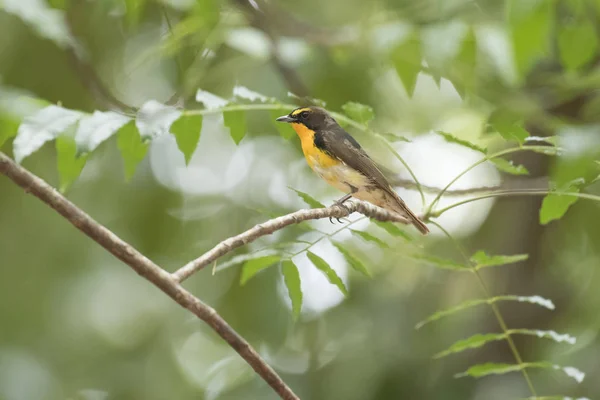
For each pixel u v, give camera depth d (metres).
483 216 13.41
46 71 12.00
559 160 5.16
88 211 12.61
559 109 11.98
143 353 13.67
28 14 8.27
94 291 13.38
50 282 12.90
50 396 12.14
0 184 12.41
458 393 11.45
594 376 10.97
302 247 6.44
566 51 8.93
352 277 12.75
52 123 5.67
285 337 12.41
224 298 12.59
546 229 12.70
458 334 12.26
